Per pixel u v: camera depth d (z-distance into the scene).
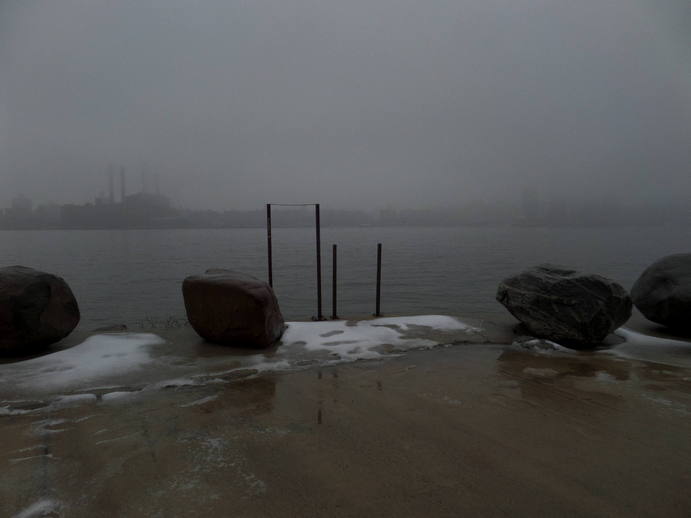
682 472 3.60
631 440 4.19
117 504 3.08
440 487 3.32
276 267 43.28
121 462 3.67
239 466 3.62
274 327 7.60
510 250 68.19
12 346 6.51
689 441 4.19
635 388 5.76
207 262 51.25
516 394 5.47
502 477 3.47
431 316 9.88
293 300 22.75
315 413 4.77
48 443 4.01
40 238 141.12
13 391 5.23
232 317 7.14
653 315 9.53
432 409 4.93
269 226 9.70
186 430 4.31
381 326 8.91
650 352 7.85
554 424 4.54
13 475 3.46
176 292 28.47
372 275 35.22
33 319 6.59
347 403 5.08
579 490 3.31
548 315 8.35
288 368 6.40
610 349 8.07
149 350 7.03
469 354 7.45
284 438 4.14
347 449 3.93
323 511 3.00
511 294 9.02
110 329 8.63
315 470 3.55
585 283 8.27
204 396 5.26
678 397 5.42
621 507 3.10
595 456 3.85
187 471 3.53
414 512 3.00
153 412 4.76
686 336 9.31
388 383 5.82
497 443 4.08
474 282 30.09
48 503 3.09
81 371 5.92
